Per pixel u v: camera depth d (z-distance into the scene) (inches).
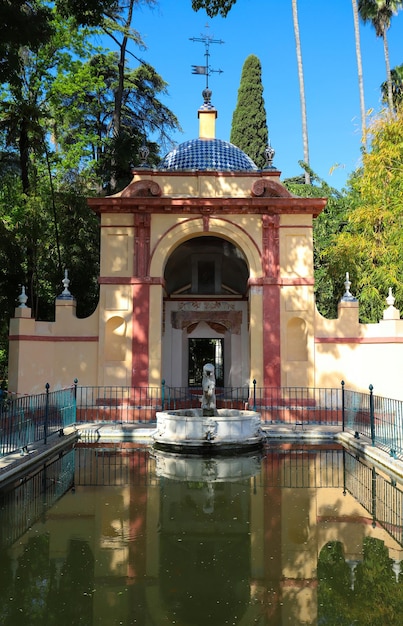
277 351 660.7
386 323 656.4
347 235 817.5
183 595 201.2
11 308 820.0
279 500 329.7
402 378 642.2
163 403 647.1
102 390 661.3
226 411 567.2
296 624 179.3
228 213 679.1
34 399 553.0
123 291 674.8
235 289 879.1
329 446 531.2
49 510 306.8
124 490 353.1
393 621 181.2
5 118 815.1
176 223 680.4
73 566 226.7
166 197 670.5
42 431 550.6
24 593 202.4
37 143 815.7
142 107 1226.6
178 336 837.8
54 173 1064.2
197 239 810.8
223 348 850.8
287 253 676.7
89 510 307.0
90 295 951.0
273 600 197.0
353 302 669.9
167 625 177.9
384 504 322.3
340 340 665.0
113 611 187.6
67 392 596.4
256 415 522.0
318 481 381.7
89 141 1077.8
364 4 1178.0
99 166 1068.5
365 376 661.3
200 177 682.8
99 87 1029.8
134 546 251.3
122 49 1018.1
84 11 521.7
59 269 890.1
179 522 285.9
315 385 660.7
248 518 293.7
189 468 425.1
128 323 669.9
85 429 577.9
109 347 677.3
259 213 679.1
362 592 203.6
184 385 839.1
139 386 660.1
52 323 674.8
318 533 270.2
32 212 810.8
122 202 671.8
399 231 700.7
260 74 1391.5
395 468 396.5
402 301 786.8
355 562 233.0
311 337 663.1
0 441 414.0
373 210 737.0
